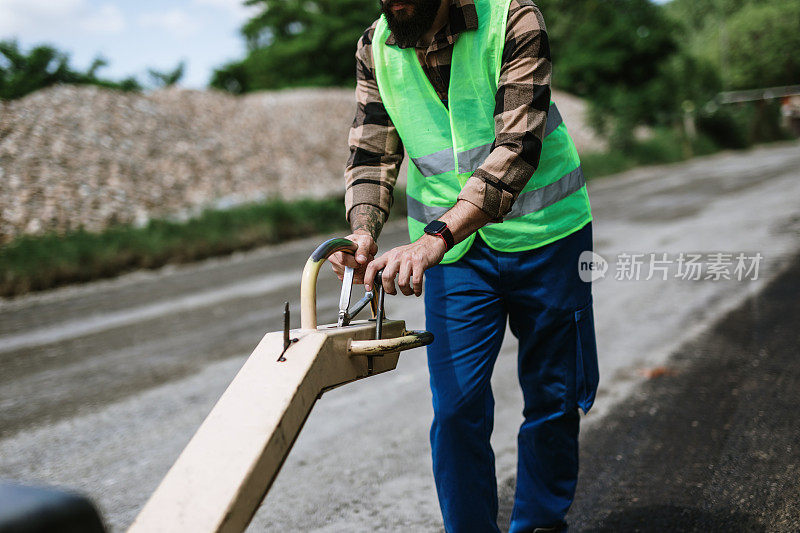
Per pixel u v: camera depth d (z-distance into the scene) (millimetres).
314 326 1247
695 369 3594
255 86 34844
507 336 4449
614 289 5512
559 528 2051
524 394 1938
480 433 1776
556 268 1785
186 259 9234
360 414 3365
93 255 8445
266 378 1088
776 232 7375
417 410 3371
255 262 9008
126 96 15445
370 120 1794
